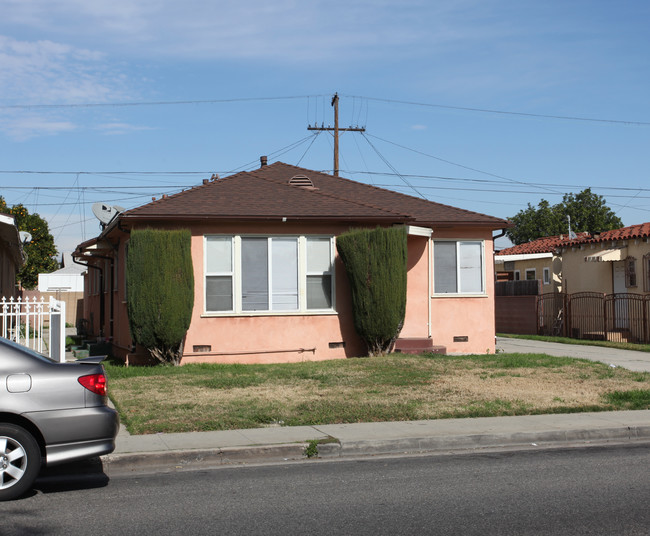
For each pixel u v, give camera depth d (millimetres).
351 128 33406
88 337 25125
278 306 17203
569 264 29438
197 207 16625
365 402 11500
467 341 18984
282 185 18922
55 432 6801
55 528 5930
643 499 6742
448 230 19031
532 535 5684
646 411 11305
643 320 23703
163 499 6863
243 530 5859
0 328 20344
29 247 39906
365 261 16859
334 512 6371
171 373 14727
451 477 7699
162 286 15422
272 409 10914
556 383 13570
